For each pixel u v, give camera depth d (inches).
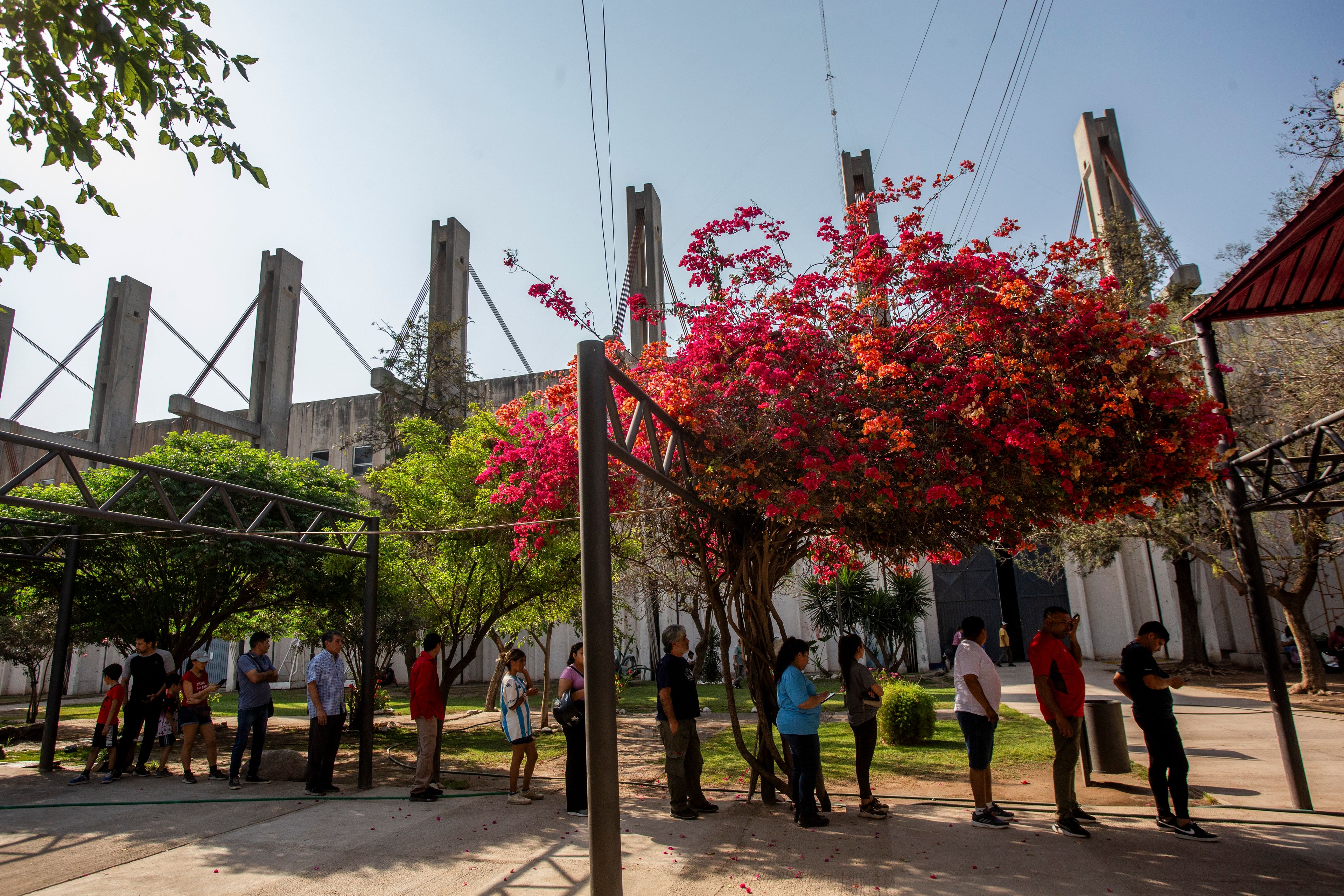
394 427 902.4
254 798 320.5
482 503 503.8
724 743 482.9
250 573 517.0
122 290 1209.4
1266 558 648.4
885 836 239.8
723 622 305.6
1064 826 234.8
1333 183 189.8
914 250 270.4
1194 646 820.0
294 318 1316.4
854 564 332.8
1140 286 775.7
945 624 1046.4
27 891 204.7
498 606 549.6
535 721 636.1
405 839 250.7
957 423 234.4
